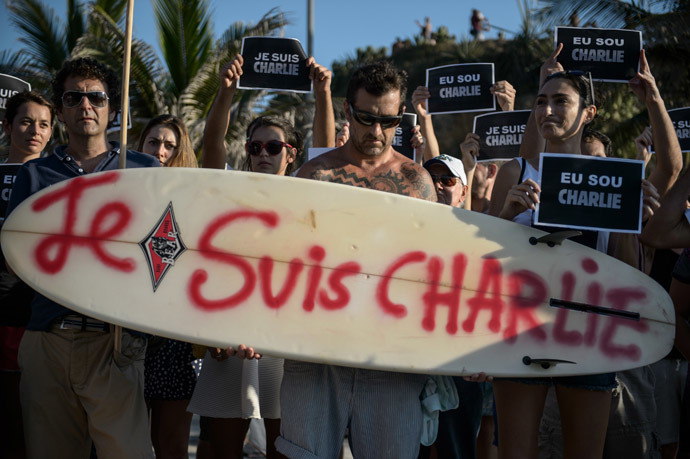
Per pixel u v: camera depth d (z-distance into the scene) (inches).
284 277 132.6
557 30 176.7
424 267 135.0
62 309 133.3
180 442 163.3
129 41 140.5
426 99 219.5
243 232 133.9
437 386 139.4
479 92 215.2
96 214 133.3
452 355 131.6
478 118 215.8
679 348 147.3
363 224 135.5
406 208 137.0
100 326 133.8
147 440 137.6
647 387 159.6
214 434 159.5
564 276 137.7
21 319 152.3
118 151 144.0
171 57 618.8
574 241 140.0
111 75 145.3
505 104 213.8
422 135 220.1
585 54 175.8
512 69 563.2
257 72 179.6
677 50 448.1
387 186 139.6
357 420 132.2
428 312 133.5
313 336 130.2
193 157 186.5
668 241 136.9
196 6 600.4
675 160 158.7
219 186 135.9
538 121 139.9
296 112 645.3
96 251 131.9
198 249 133.1
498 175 146.9
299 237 134.0
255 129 174.2
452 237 136.7
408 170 141.3
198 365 164.9
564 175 133.7
